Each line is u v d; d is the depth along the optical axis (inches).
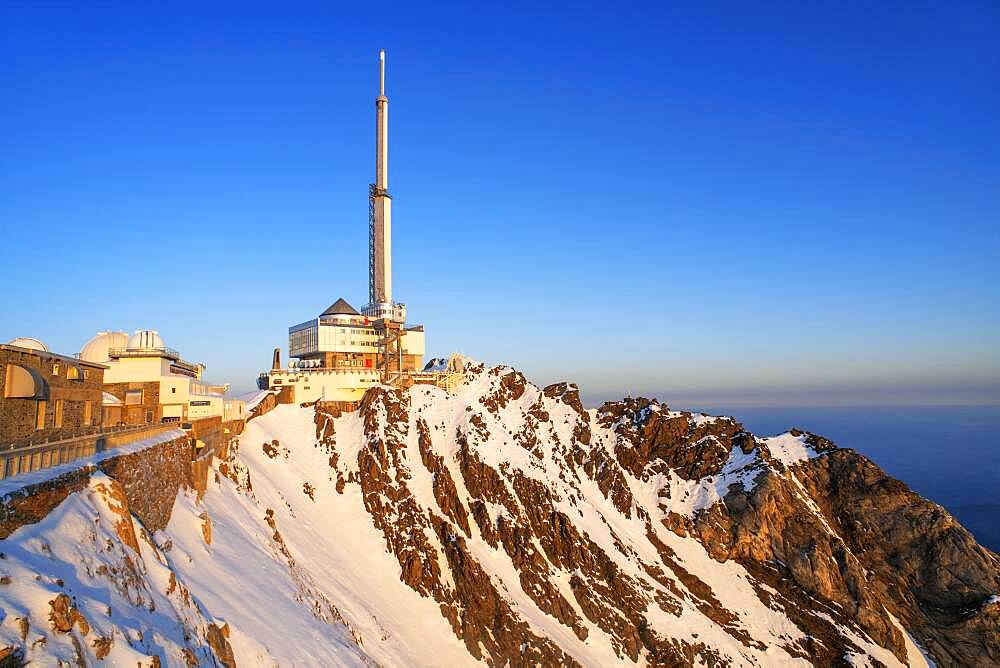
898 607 4544.8
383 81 6250.0
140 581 1540.4
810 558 4411.9
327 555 3358.8
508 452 4298.7
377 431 4328.3
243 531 2783.0
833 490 5132.9
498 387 5433.1
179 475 2527.1
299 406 4886.8
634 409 5753.0
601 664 3275.1
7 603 1071.0
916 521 4849.9
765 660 3769.7
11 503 1317.7
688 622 3720.5
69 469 1635.1
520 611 3361.2
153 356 3053.6
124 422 2999.5
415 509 3821.4
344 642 2442.2
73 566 1343.5
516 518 3858.3
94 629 1195.9
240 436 4109.3
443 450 4249.5
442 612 3312.0
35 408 1695.4
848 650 3917.3
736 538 4576.8
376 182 6205.7
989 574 4559.5
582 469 4857.3
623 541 4141.2
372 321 5812.0
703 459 5187.0
